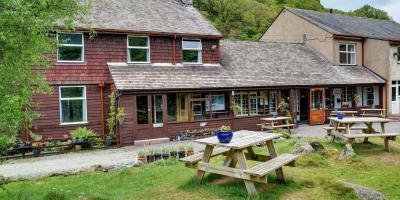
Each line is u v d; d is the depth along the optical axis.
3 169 11.41
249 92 20.89
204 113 19.95
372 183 8.16
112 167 10.98
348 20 32.38
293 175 8.32
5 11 5.71
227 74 20.62
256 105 21.95
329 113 24.31
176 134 18.12
